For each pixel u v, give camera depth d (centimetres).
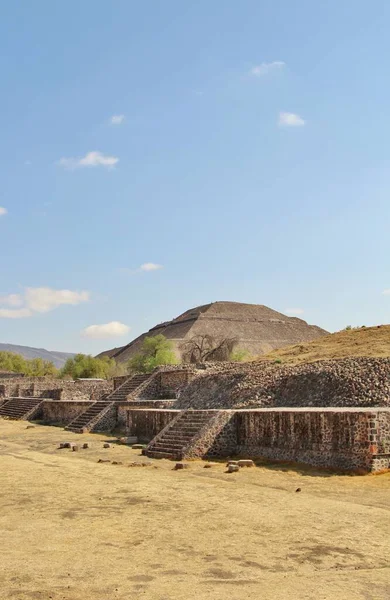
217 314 19725
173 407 3744
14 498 1548
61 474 1991
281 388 3125
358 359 3000
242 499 1515
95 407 4081
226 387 3547
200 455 2361
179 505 1438
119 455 2569
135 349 18900
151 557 1005
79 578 890
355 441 1908
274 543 1091
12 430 4072
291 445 2159
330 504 1437
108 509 1397
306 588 849
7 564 962
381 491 1600
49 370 12325
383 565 963
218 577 899
